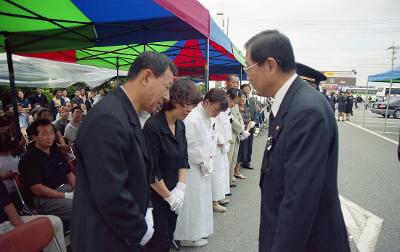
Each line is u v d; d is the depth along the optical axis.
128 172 1.34
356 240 3.30
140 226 1.34
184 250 3.10
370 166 6.77
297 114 1.24
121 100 1.37
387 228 3.59
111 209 1.22
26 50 4.18
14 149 3.22
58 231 2.58
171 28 3.64
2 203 2.38
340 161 7.29
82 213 1.32
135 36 3.93
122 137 1.25
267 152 1.43
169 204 2.29
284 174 1.30
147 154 1.47
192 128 2.89
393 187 5.20
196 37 3.60
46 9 3.30
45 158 3.16
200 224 3.05
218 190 4.06
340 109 19.72
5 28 3.87
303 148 1.19
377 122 18.83
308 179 1.17
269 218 1.39
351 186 5.25
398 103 21.98
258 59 1.37
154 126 2.23
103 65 7.90
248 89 6.22
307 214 1.18
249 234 3.49
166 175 2.34
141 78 1.39
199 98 2.32
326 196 1.32
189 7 2.87
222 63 8.67
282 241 1.21
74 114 5.32
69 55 5.95
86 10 3.32
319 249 1.34
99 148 1.21
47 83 8.26
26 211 2.97
